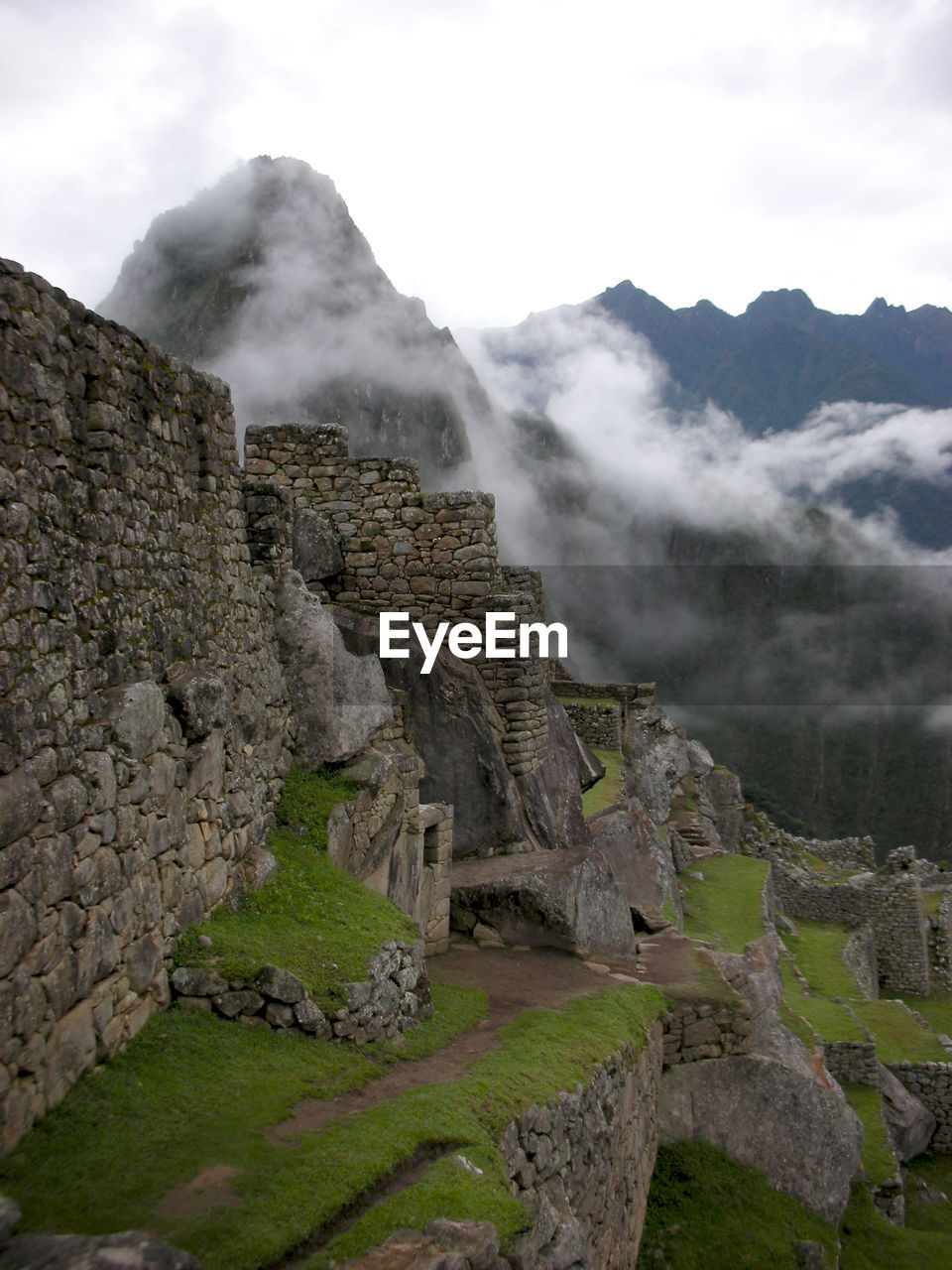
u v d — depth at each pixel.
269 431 15.33
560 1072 8.48
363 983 7.92
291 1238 5.04
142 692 7.02
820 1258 10.81
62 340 6.40
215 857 8.34
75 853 6.04
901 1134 16.66
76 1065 5.98
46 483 6.10
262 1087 6.59
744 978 13.42
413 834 11.76
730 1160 11.75
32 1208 4.92
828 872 35.88
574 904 12.98
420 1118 6.54
